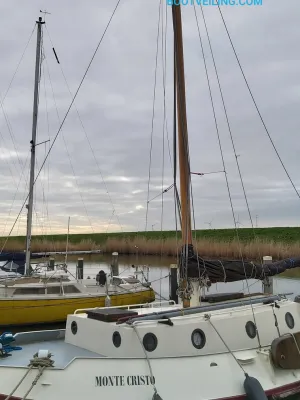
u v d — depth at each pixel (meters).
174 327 8.88
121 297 21.53
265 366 9.30
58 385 7.75
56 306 19.70
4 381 7.92
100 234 70.62
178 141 10.97
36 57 26.31
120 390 7.87
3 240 46.78
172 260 54.22
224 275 10.92
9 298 19.02
